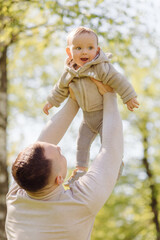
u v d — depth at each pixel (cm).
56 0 643
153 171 1516
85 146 226
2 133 684
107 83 208
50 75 1160
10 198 192
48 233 175
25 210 182
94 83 211
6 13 636
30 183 171
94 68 208
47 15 710
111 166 183
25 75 1148
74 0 634
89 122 222
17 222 182
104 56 210
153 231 1488
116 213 1485
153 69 1171
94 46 211
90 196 176
